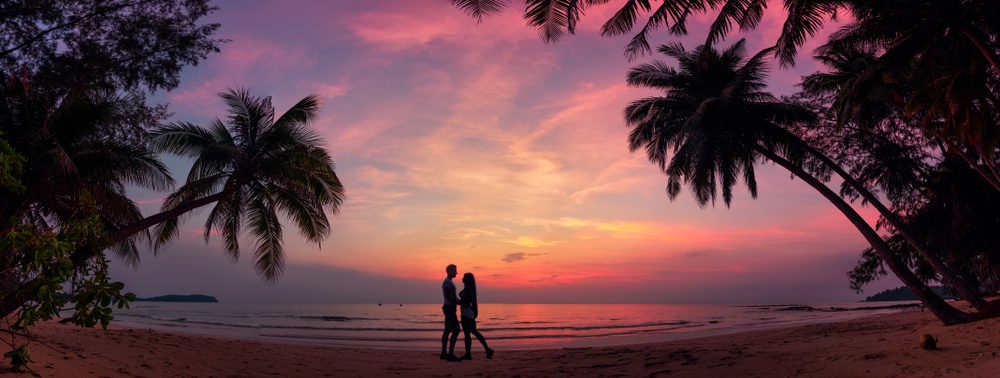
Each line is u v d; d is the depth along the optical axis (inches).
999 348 272.4
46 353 258.2
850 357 303.3
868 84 618.8
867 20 470.3
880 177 911.0
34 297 181.5
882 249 675.4
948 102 417.4
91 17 584.4
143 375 263.7
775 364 310.8
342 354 467.5
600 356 418.0
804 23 374.6
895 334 464.4
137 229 568.4
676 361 354.3
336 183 735.7
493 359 434.3
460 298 443.8
